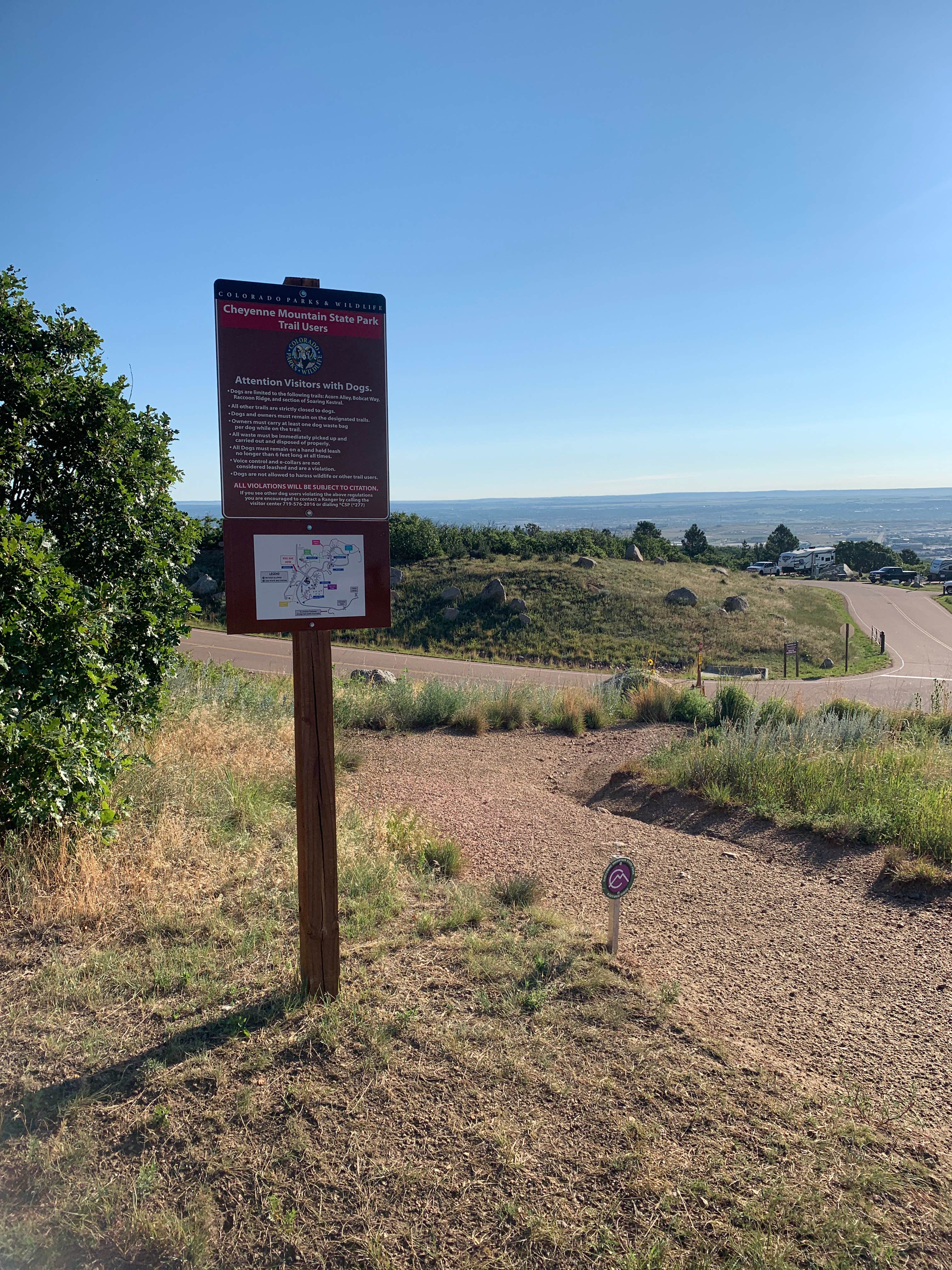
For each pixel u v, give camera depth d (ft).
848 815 24.94
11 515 18.01
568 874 21.34
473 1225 8.32
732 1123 10.05
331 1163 9.08
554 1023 12.10
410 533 142.61
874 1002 14.90
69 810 17.22
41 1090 10.02
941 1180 9.39
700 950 16.81
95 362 21.30
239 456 11.58
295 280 11.77
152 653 22.75
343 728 41.19
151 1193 8.57
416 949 14.57
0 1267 7.60
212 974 13.03
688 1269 7.83
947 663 93.97
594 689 51.60
